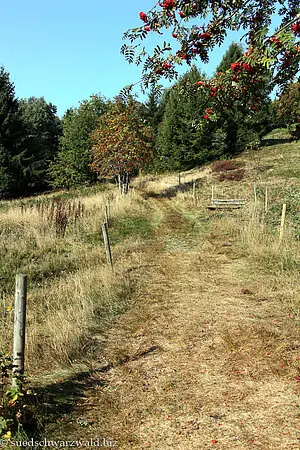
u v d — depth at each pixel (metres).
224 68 3.96
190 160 31.88
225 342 5.09
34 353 4.79
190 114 30.28
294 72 3.67
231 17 3.78
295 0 3.69
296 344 4.92
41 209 14.38
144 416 3.65
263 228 11.62
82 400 3.91
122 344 5.20
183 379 4.26
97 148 21.22
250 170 24.70
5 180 29.53
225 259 9.80
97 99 33.50
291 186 19.19
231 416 3.59
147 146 20.95
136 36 3.71
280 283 7.42
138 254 10.45
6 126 30.94
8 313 6.25
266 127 34.50
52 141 45.38
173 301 6.83
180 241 12.34
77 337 5.16
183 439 3.31
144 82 3.98
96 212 15.83
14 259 9.59
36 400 3.74
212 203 17.61
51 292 7.14
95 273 8.12
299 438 3.24
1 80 31.50
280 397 3.85
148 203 19.94
